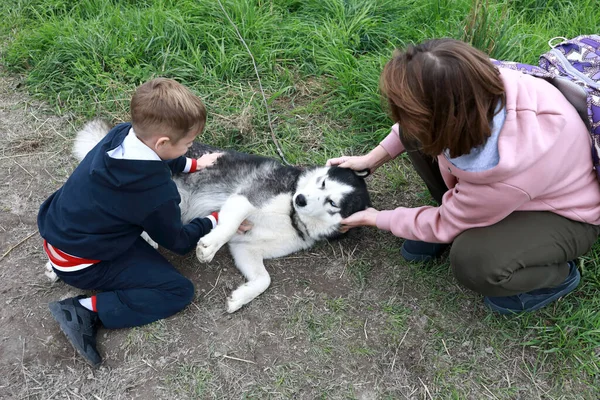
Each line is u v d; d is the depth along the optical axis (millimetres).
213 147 3029
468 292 2551
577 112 1955
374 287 2584
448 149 1867
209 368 2191
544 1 4438
